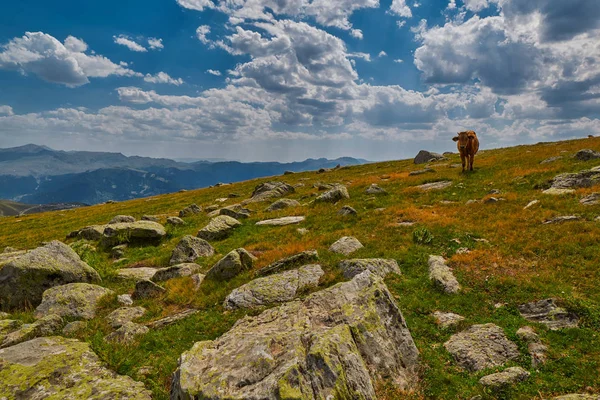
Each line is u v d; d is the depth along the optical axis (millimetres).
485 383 8961
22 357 10922
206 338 13195
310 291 15570
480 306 13273
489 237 19484
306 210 34125
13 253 28953
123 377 10523
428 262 17562
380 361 9289
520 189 28672
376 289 10992
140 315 16109
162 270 21266
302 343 8930
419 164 65312
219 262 19375
